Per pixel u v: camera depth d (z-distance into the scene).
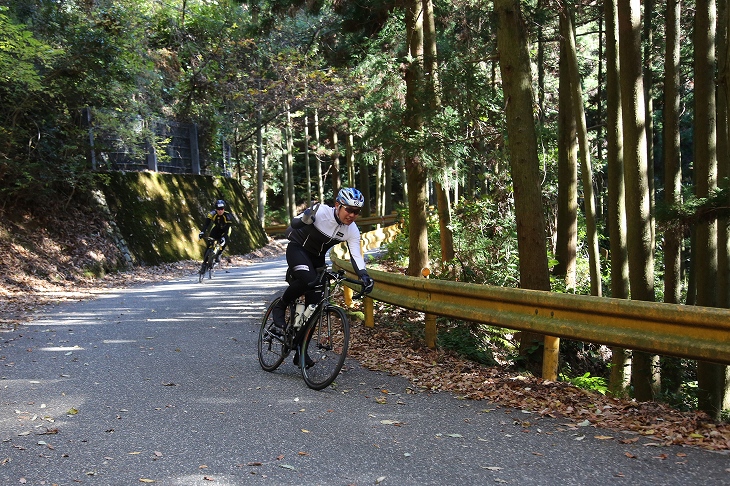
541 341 9.30
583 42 30.39
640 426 5.05
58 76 17.97
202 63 28.25
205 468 4.30
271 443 4.79
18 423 5.29
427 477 4.13
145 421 5.34
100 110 20.48
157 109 25.77
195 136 29.53
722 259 10.31
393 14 14.70
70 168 18.94
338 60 19.45
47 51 15.70
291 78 27.25
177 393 6.25
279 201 61.06
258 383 6.68
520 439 4.85
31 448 4.68
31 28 17.81
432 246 19.20
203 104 30.00
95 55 18.20
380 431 5.08
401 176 42.41
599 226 23.12
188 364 7.55
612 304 5.71
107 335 9.45
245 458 4.48
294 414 5.55
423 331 10.19
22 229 17.75
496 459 4.43
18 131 17.22
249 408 5.73
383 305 12.40
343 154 44.41
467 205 16.39
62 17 18.16
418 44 13.98
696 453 4.44
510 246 15.47
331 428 5.16
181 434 5.00
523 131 9.30
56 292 15.38
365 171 41.28
